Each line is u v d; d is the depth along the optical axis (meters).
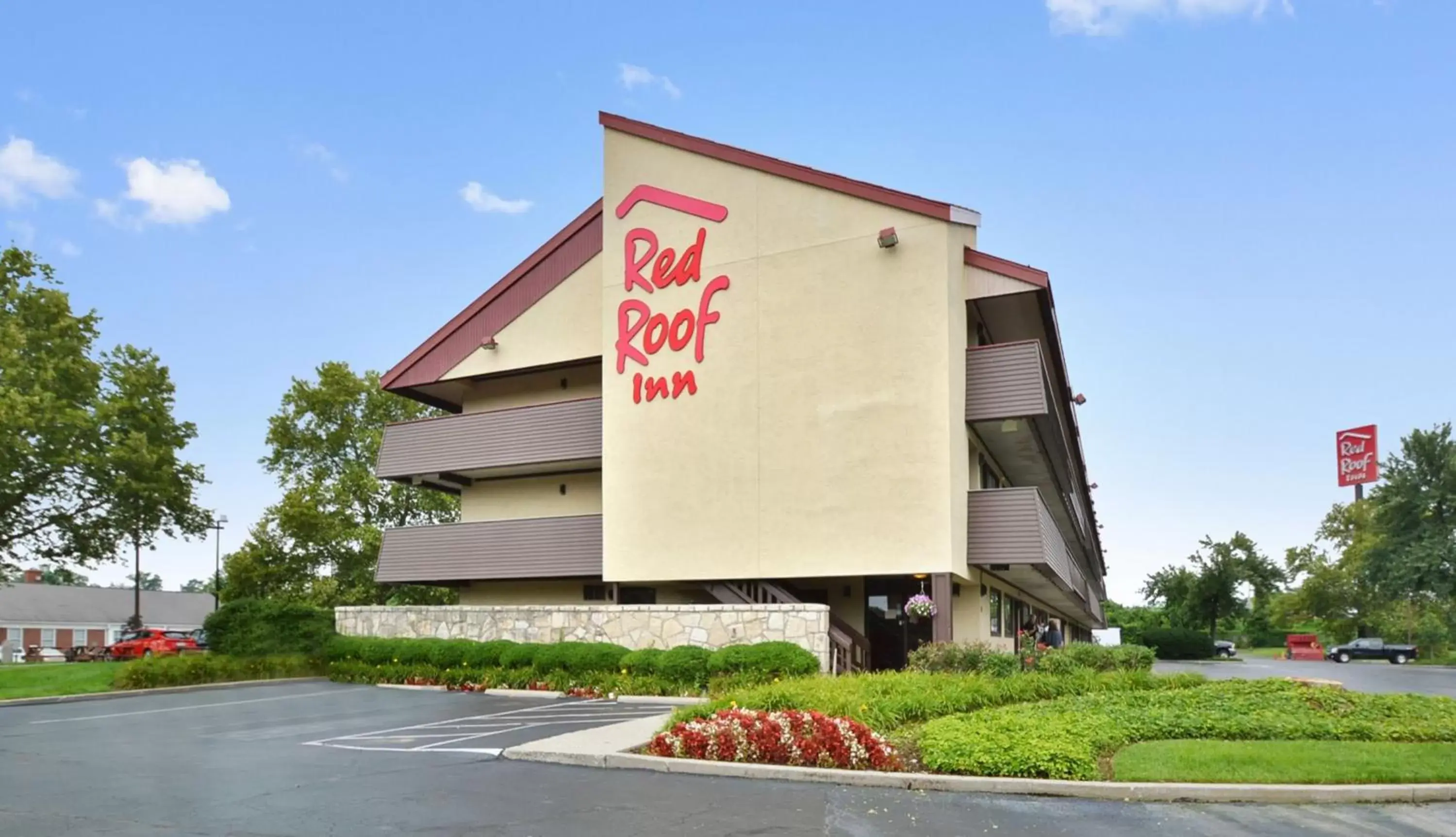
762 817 9.23
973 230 22.61
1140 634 64.19
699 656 20.27
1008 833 8.71
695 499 22.80
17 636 75.69
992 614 25.70
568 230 27.50
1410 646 55.53
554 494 28.52
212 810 9.49
